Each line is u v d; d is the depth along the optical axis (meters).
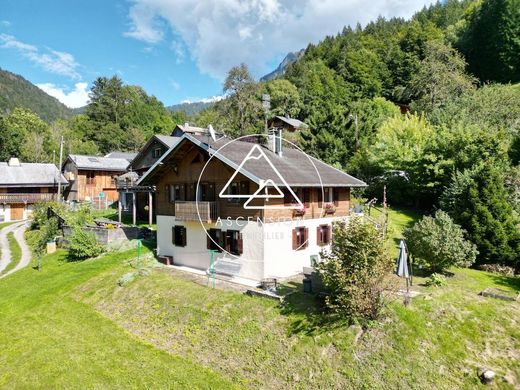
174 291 17.95
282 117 64.62
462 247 17.52
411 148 32.59
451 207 24.08
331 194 22.75
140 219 38.34
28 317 17.59
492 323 12.57
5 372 12.77
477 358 11.23
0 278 24.89
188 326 15.05
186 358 13.24
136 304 17.59
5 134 65.12
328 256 13.62
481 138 28.62
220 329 14.37
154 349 13.97
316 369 11.61
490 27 60.50
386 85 77.50
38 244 31.58
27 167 50.94
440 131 32.56
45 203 39.88
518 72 57.34
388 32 95.81
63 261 26.80
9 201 47.12
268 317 14.37
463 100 41.94
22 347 14.49
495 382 10.39
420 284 16.00
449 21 88.31
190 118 111.81
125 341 14.65
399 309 13.02
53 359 13.40
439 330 12.25
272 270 18.56
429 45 56.25
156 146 40.50
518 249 19.77
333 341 12.31
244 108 57.94
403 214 31.19
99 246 26.67
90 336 15.20
